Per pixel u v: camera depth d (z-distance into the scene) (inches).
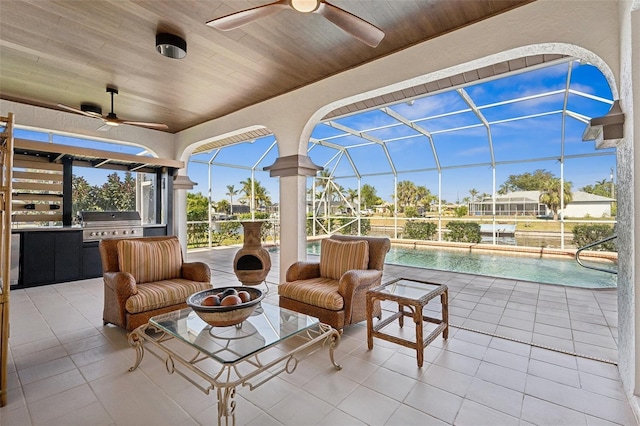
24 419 69.9
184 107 197.8
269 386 83.4
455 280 210.4
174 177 248.4
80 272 204.2
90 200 237.0
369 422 69.8
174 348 105.5
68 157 217.3
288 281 132.9
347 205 437.4
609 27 87.3
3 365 74.9
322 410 73.8
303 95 163.3
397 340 99.1
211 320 78.1
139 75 151.4
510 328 124.6
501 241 326.0
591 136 96.1
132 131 238.1
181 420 70.2
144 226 234.4
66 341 110.7
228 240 398.9
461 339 114.3
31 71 147.1
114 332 118.8
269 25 110.6
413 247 376.5
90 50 128.3
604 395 79.8
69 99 183.9
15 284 181.5
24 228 186.7
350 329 124.0
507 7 102.5
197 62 138.4
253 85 163.6
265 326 87.1
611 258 270.4
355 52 130.3
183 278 137.3
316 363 96.0
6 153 77.3
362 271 120.3
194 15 105.0
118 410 73.4
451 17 107.5
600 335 117.0
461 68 116.2
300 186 169.6
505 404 76.2
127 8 101.2
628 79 75.5
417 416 71.7
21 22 108.3
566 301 161.2
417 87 169.9
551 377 88.4
